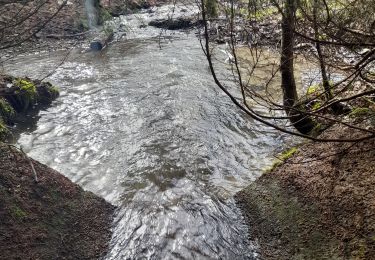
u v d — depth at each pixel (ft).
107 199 20.75
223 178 22.16
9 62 45.03
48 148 26.55
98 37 53.26
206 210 19.22
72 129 29.27
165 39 53.88
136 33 57.16
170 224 18.38
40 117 31.35
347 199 15.23
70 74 41.29
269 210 17.93
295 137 25.41
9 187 17.11
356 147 16.76
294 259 15.01
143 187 21.66
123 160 24.76
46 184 18.61
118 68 42.83
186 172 22.93
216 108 31.30
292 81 24.27
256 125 28.09
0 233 14.99
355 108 19.02
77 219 17.88
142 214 19.21
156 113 31.07
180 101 32.99
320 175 17.24
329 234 14.80
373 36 9.74
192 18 59.67
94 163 24.62
